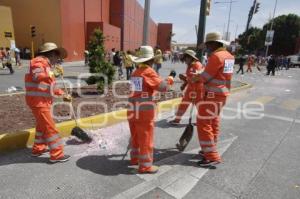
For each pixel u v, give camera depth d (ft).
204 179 12.89
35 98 12.93
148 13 30.27
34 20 98.12
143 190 11.71
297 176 13.53
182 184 12.38
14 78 47.06
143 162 12.96
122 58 53.36
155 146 16.78
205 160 14.19
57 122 18.13
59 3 93.91
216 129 14.57
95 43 30.35
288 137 19.51
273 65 78.79
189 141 16.44
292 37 203.51
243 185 12.48
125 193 11.43
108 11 144.05
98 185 11.92
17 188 11.41
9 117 18.90
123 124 20.65
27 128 16.84
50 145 13.51
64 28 96.68
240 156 15.71
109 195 11.23
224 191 11.93
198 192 11.78
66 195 11.09
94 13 122.31
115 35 133.49
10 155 14.44
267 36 150.10
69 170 13.12
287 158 15.69
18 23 100.73
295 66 146.92
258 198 11.50
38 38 99.25
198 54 33.09
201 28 32.96
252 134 19.86
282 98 36.11
